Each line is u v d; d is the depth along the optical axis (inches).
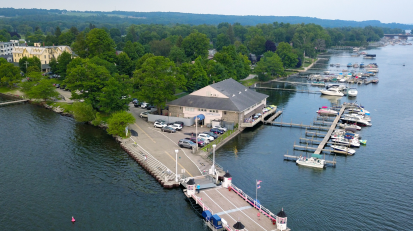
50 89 6422.2
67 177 3563.0
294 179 3587.6
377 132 5157.5
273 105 6545.3
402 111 6378.0
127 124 4601.4
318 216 2935.5
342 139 4616.1
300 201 3159.5
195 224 2844.5
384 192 3351.4
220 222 2704.2
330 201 3169.3
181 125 4968.0
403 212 3021.7
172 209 3038.9
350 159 4136.3
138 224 2824.8
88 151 4234.7
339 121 5718.5
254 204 2982.3
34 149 4266.7
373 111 6378.0
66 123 5334.6
